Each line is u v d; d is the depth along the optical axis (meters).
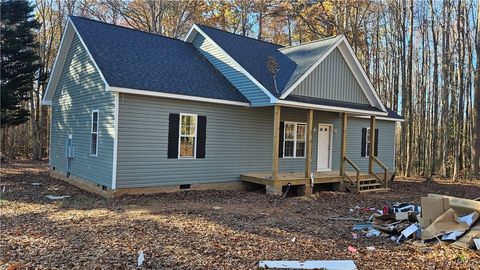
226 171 13.95
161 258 5.75
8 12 19.14
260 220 8.91
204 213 9.42
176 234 7.25
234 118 14.12
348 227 8.48
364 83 16.05
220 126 13.71
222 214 9.41
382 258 6.16
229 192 13.27
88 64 13.38
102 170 12.00
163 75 12.95
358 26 28.34
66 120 15.29
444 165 23.73
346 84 15.52
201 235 7.25
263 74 14.33
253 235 7.41
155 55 14.33
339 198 13.26
